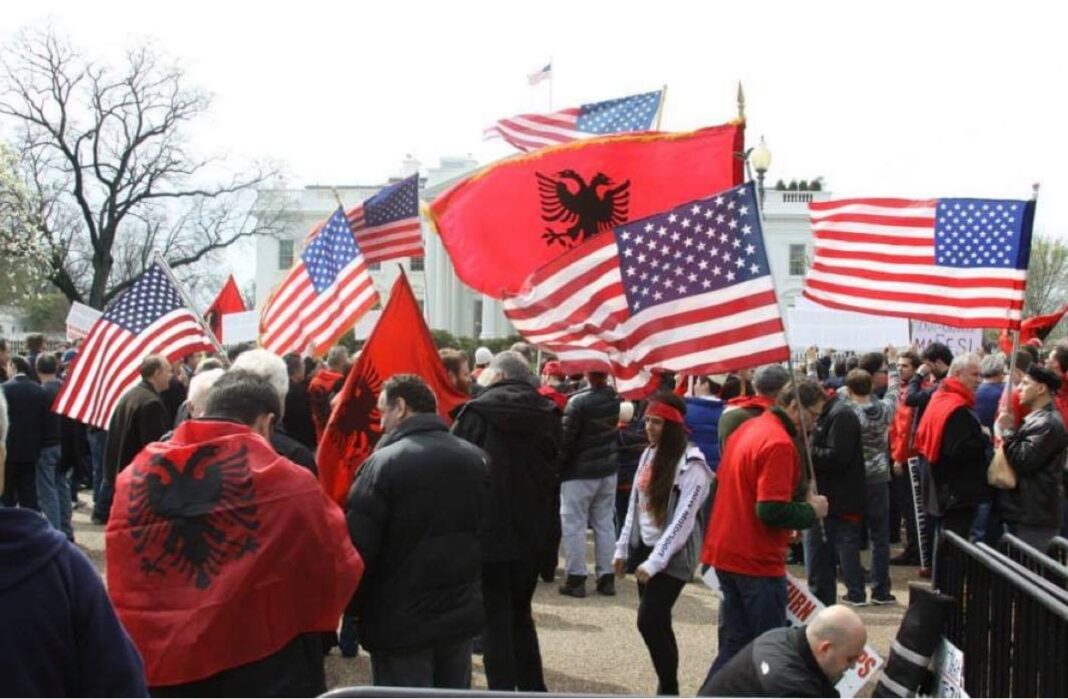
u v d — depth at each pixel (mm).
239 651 3072
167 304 7918
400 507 4176
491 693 2359
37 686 2090
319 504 3254
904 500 10094
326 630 3271
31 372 12883
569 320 6070
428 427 4375
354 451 5660
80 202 41469
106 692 2191
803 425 5355
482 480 4414
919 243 7551
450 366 7625
